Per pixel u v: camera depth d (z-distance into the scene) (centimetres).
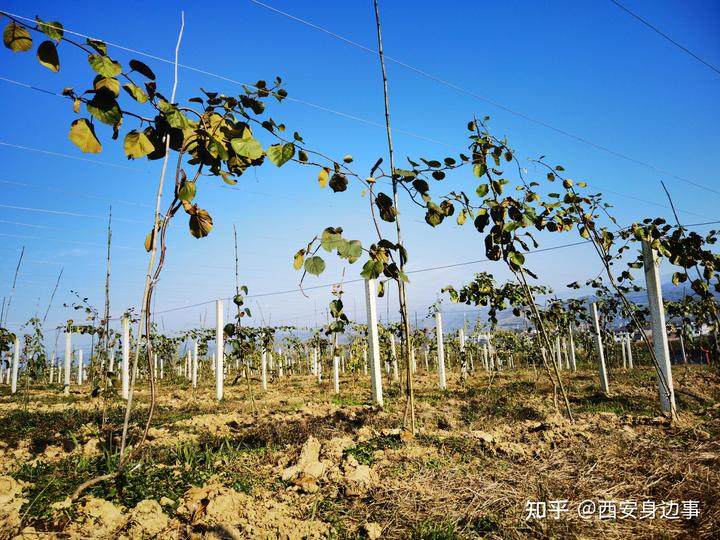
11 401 1143
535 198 525
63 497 299
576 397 920
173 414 825
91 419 695
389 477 359
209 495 314
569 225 600
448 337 1756
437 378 1530
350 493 327
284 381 1702
